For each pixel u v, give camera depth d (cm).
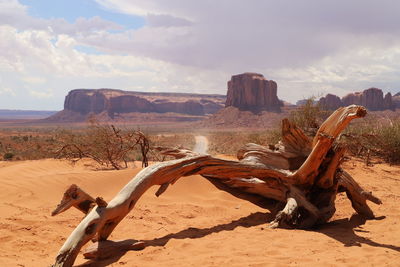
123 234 639
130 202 581
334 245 559
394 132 1580
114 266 475
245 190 892
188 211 796
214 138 7525
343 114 675
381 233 641
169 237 608
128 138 1347
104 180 946
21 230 632
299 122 1588
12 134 7850
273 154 856
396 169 1389
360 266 461
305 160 822
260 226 689
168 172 670
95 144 1416
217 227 679
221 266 462
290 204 710
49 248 565
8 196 855
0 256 506
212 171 758
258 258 491
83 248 585
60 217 735
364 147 1579
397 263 466
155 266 466
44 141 4969
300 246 550
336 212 855
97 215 520
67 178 948
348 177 789
